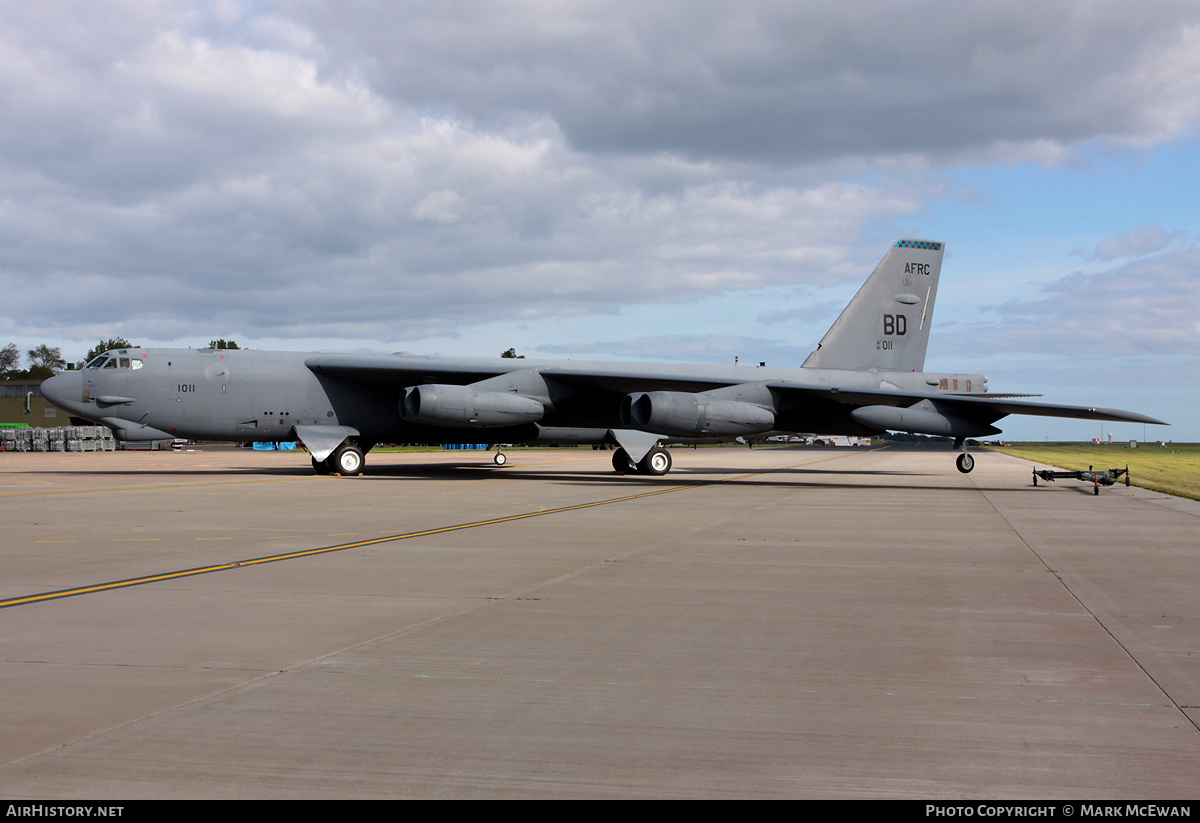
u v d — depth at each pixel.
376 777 3.60
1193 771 3.69
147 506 15.58
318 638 5.93
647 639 5.97
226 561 9.28
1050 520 14.05
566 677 5.05
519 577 8.40
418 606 7.02
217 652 5.55
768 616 6.71
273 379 23.94
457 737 4.06
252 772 3.63
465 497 17.83
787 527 12.77
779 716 4.39
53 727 4.14
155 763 3.72
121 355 22.98
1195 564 9.39
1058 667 5.28
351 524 12.83
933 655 5.57
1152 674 5.12
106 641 5.82
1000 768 3.72
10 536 11.34
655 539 11.29
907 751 3.91
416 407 23.38
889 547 10.64
